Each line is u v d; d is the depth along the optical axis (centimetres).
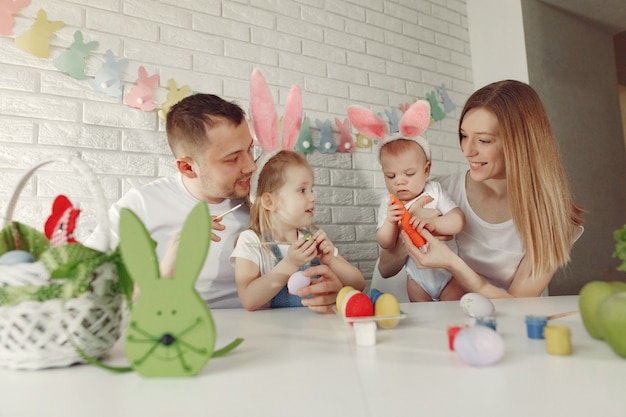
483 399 32
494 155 138
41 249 53
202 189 137
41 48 131
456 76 230
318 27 188
